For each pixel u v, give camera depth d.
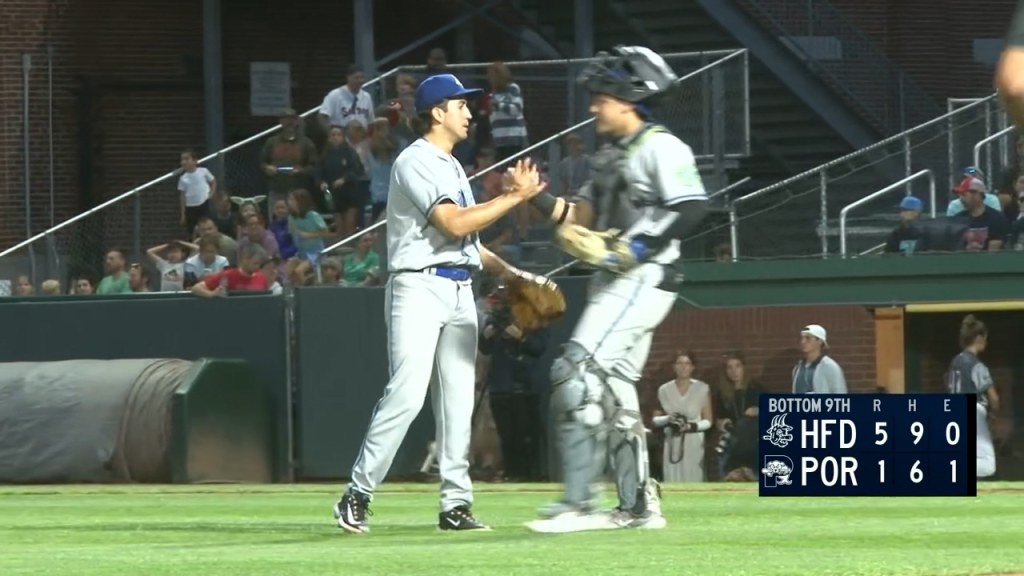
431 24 68.81
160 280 49.84
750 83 60.53
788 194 46.38
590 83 19.09
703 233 46.12
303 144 50.91
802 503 27.19
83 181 67.06
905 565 15.76
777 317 44.19
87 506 29.59
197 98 68.69
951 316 44.06
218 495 33.69
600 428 19.33
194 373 41.06
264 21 69.44
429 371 20.80
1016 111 10.33
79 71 67.19
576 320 42.25
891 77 60.38
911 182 46.28
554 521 19.69
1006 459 41.97
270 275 46.28
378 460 20.83
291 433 42.38
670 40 62.06
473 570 15.51
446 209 20.31
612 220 19.16
